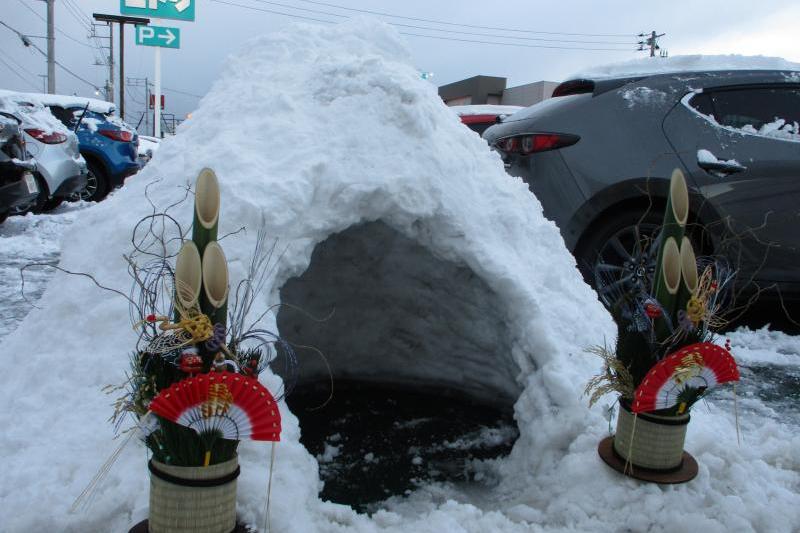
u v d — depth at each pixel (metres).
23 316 4.52
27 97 9.57
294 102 3.10
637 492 2.12
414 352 3.58
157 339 1.64
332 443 3.02
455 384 3.55
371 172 2.77
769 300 4.48
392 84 3.08
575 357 2.74
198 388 1.54
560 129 4.48
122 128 11.43
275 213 2.53
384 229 3.06
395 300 3.41
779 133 4.30
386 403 3.52
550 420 2.53
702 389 2.15
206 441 1.60
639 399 2.07
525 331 2.74
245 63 3.63
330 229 2.69
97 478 1.87
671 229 2.18
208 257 1.65
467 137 3.41
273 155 2.82
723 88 4.39
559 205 4.44
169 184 2.76
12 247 7.04
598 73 4.79
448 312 3.31
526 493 2.34
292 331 3.42
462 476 2.71
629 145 4.32
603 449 2.29
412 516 2.35
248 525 1.75
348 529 1.93
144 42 26.00
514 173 4.65
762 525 2.02
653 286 2.25
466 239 2.85
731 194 4.20
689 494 2.12
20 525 1.72
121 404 1.83
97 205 3.10
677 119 4.31
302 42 3.69
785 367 3.99
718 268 2.45
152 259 2.48
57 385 2.23
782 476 2.34
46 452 2.00
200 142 3.03
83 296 2.52
